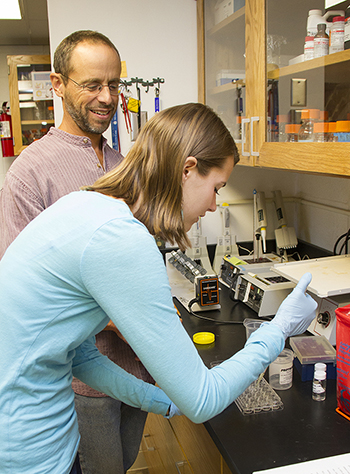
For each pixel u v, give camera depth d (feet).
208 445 3.72
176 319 2.23
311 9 4.05
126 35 7.01
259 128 5.04
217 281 5.72
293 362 4.24
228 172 2.76
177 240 2.62
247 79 5.34
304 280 3.19
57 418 2.45
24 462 2.29
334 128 3.67
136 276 2.09
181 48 7.28
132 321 2.11
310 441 3.09
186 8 7.16
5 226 4.05
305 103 4.14
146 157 2.52
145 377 4.61
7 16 6.48
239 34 5.59
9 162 10.40
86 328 2.35
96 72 4.14
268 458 2.90
